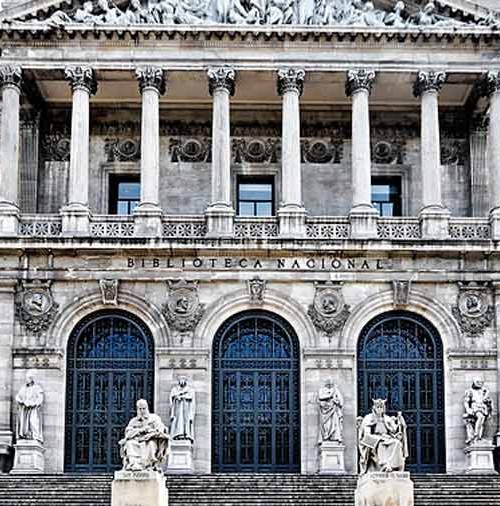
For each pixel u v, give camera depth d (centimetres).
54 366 6012
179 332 6066
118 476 4219
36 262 6078
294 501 5075
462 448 5991
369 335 6153
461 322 6097
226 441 6050
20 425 5859
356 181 6206
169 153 6712
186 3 6319
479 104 6588
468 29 6241
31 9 6219
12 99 6191
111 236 6084
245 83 6438
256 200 6700
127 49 6256
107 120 6719
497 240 6084
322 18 6300
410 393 6112
